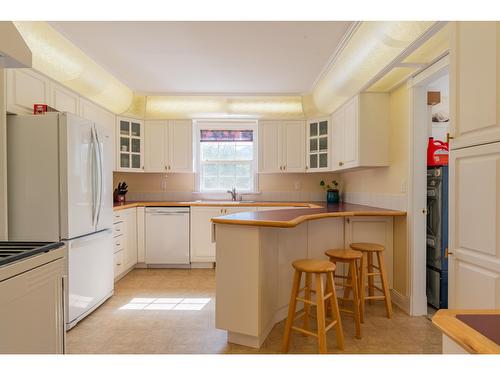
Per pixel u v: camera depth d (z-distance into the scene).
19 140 2.33
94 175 2.66
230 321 2.13
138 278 3.73
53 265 1.28
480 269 1.31
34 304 1.16
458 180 1.46
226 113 4.58
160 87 4.10
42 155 2.32
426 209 2.68
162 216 4.15
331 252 2.43
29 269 1.13
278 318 2.52
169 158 4.55
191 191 4.88
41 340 1.20
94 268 2.71
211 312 2.72
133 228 4.03
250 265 2.07
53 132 2.32
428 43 2.20
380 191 3.25
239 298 2.11
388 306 2.60
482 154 1.30
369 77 2.87
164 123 4.56
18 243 1.32
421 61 2.36
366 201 3.62
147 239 4.14
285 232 2.59
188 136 4.57
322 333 1.89
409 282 2.69
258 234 2.06
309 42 2.80
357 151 3.08
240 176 4.96
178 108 4.52
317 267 1.96
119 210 3.61
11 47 1.34
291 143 4.53
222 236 2.15
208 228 4.16
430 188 2.81
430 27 1.88
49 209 2.32
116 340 2.21
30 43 2.50
